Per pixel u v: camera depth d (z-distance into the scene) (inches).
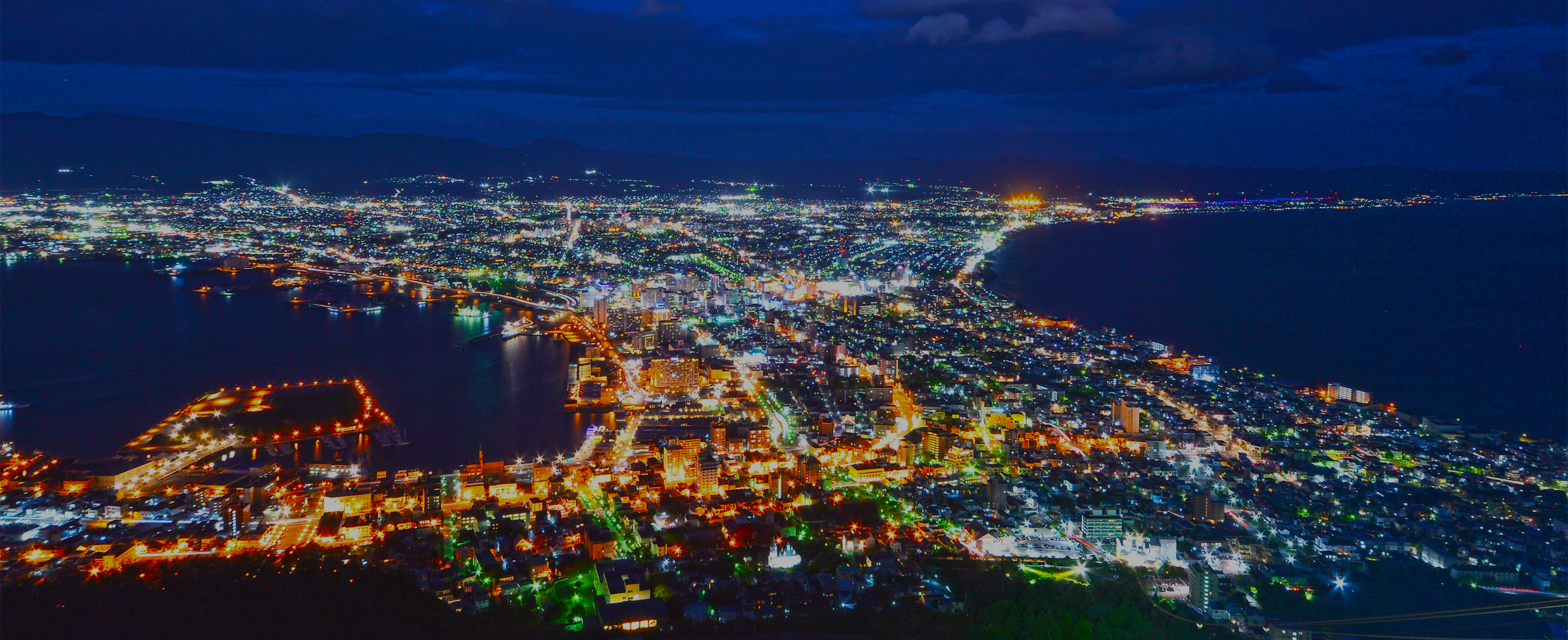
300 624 6304.1
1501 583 7529.5
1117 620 6845.5
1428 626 6894.7
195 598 6574.8
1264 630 6830.7
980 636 6638.8
